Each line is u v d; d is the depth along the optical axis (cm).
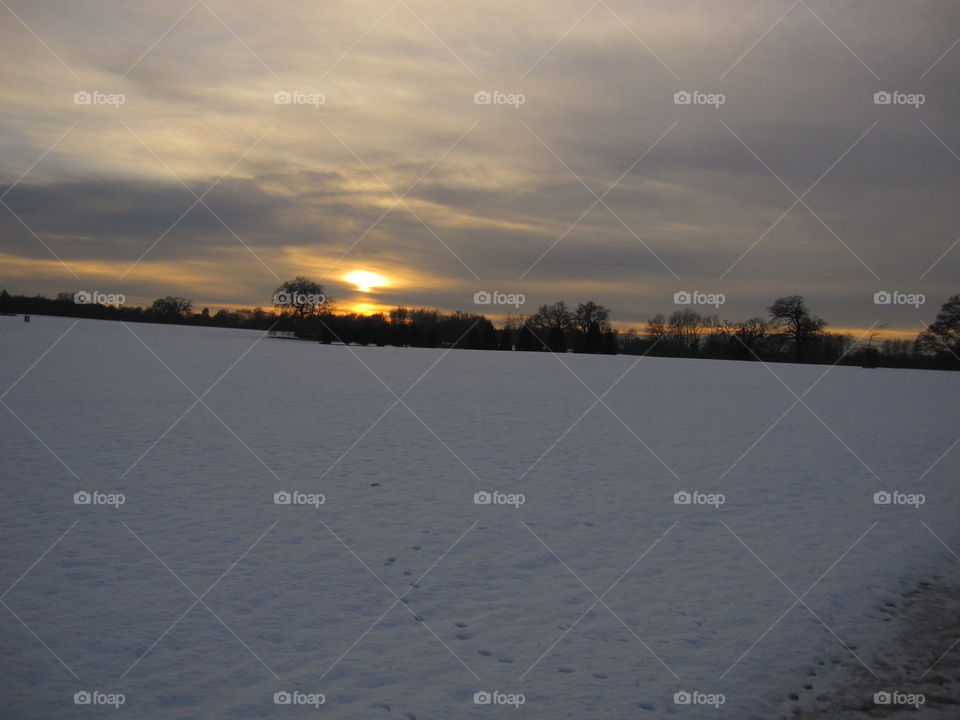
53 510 987
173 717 518
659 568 841
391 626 677
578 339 7181
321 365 3956
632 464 1406
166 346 5334
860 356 7350
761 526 1009
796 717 551
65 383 2586
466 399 2488
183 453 1381
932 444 1689
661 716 542
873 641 674
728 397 2802
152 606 699
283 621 679
